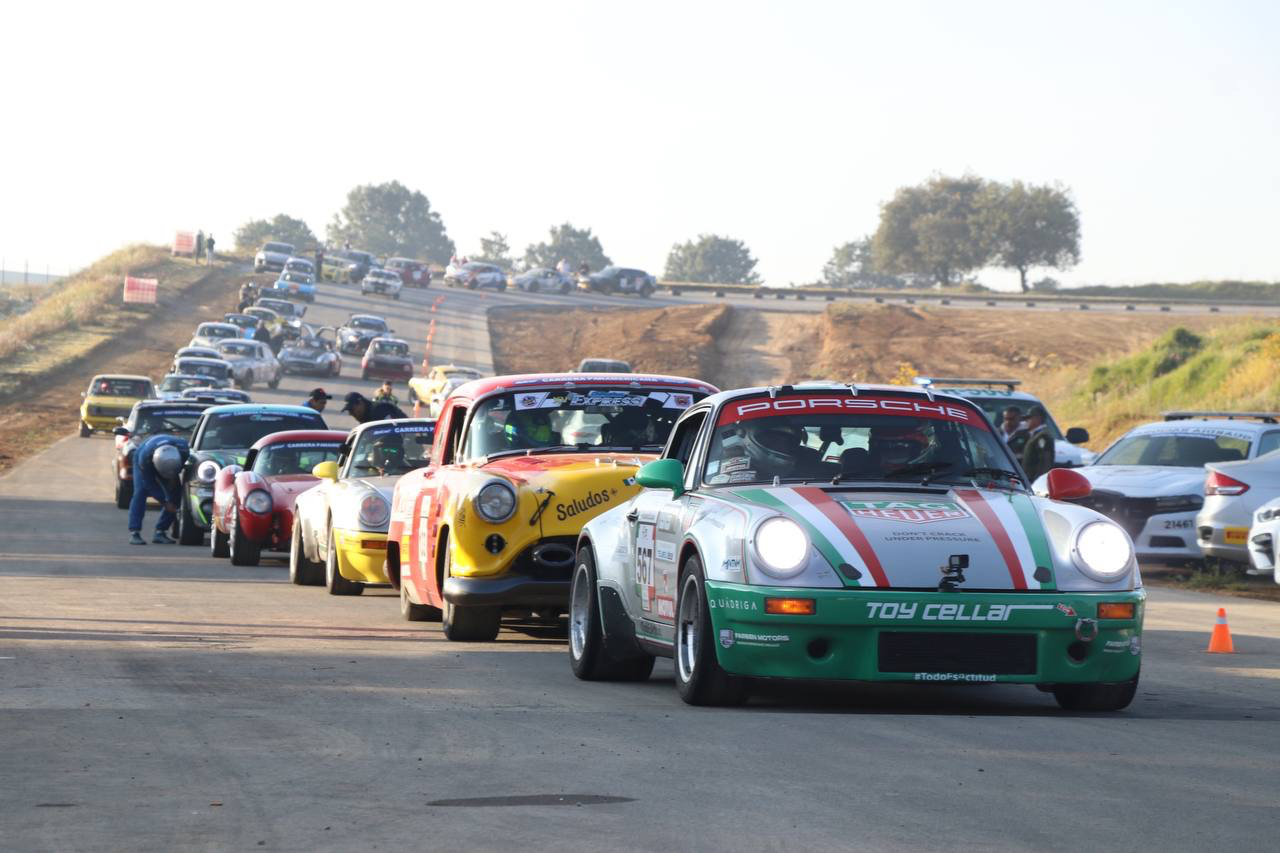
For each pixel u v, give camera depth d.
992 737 24.78
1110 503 66.81
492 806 19.25
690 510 29.89
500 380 44.91
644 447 43.62
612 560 33.44
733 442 31.22
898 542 27.28
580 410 44.06
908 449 30.98
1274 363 145.12
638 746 23.80
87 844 17.25
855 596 26.70
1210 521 62.31
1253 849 17.02
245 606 50.06
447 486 42.66
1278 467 62.00
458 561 40.41
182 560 69.94
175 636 40.50
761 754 23.08
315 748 23.50
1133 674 27.84
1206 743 24.31
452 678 33.12
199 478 75.06
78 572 61.94
